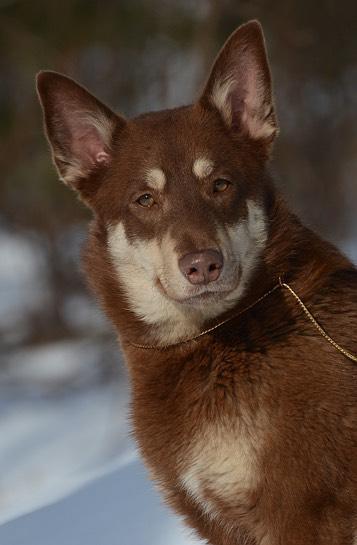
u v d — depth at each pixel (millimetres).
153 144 7672
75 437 19688
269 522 6797
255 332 7117
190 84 23703
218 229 7219
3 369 26125
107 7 23859
